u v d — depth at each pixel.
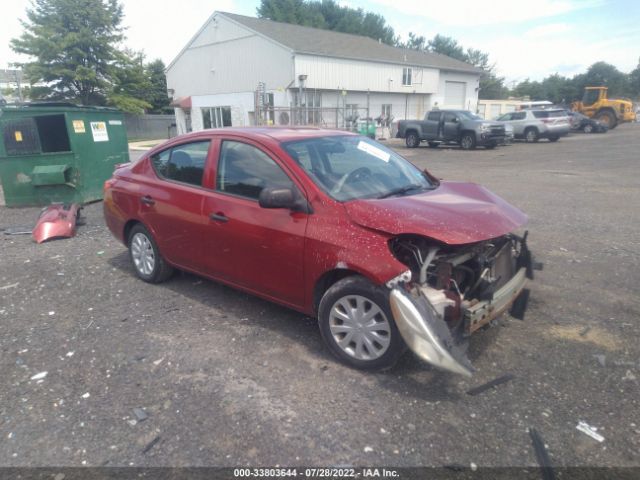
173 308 4.79
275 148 4.11
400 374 3.54
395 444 2.84
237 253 4.26
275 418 3.07
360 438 2.89
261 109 27.30
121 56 38.00
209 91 34.41
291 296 3.98
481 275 3.57
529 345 3.94
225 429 2.99
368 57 32.59
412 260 3.52
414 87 36.91
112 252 6.72
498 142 24.42
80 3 35.56
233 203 4.27
